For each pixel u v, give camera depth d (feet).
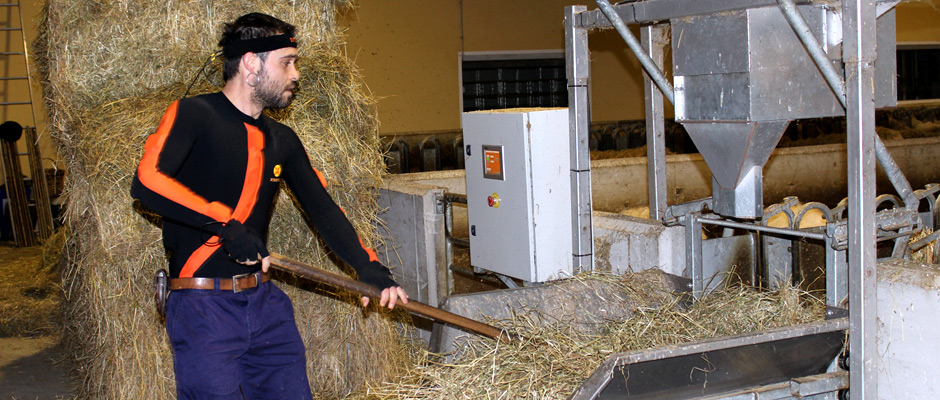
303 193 8.06
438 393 8.77
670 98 9.84
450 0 29.50
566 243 11.41
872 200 7.82
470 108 30.99
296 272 7.59
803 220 16.60
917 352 8.39
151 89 11.02
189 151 6.98
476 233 12.34
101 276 10.03
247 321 7.37
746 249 11.22
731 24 8.55
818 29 8.70
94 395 11.05
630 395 7.61
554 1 31.40
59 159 12.43
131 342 9.98
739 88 8.61
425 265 13.55
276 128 7.69
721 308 9.97
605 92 32.86
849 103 7.74
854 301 8.02
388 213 14.80
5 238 25.22
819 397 8.37
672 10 9.22
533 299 10.18
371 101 12.41
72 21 10.91
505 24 30.63
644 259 11.50
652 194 12.59
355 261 7.93
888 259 8.99
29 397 12.33
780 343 8.02
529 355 8.87
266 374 7.72
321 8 12.26
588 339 9.52
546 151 11.06
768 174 21.62
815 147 22.30
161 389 10.13
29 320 16.24
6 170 23.91
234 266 7.31
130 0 11.18
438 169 28.71
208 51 11.44
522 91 32.09
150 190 6.73
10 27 25.71
